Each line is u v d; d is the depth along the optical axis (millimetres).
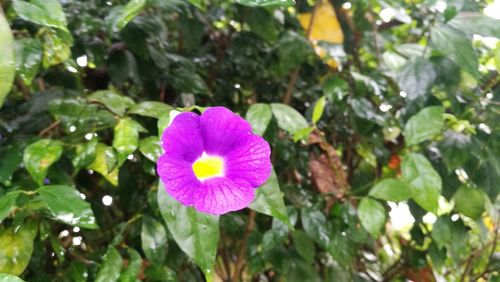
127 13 181
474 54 229
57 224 229
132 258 207
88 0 253
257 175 166
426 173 220
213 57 330
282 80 332
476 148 254
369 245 317
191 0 174
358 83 279
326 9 336
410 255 322
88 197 262
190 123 160
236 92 326
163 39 273
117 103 207
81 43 248
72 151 203
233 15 329
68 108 210
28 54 185
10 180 187
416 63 257
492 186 269
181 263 245
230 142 167
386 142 322
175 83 273
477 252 316
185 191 156
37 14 165
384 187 226
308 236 258
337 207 264
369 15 316
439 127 223
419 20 282
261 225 296
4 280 128
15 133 226
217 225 169
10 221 182
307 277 261
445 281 328
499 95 273
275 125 261
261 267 266
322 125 308
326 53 333
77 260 214
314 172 297
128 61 269
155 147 194
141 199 250
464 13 236
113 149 203
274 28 300
